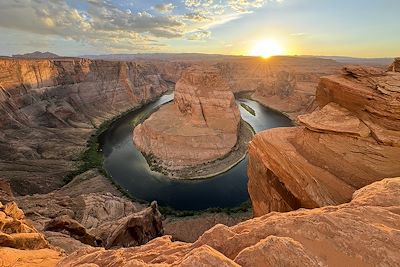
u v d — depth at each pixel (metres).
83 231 19.25
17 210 14.49
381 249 5.83
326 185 14.31
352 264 5.56
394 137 14.39
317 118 17.30
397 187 9.83
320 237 6.35
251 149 20.81
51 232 17.69
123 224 21.42
